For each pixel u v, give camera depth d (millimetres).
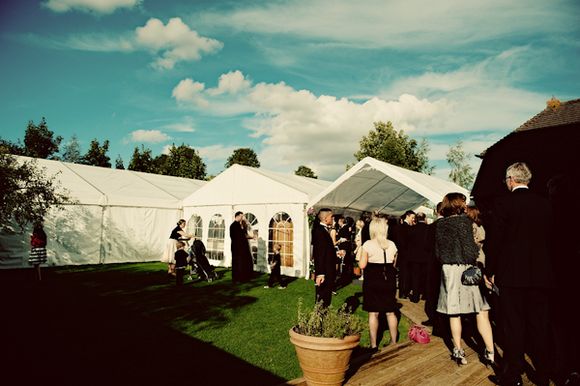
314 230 5547
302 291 9609
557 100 17891
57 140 39375
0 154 11492
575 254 3662
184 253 10547
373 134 37781
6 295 8438
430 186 9367
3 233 12586
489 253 3520
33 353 4754
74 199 14156
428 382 3484
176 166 46656
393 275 5066
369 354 4332
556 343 3662
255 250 13922
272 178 13836
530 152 15711
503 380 3387
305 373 3389
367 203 14477
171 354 4867
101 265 14586
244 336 5688
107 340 5387
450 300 4027
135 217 16031
